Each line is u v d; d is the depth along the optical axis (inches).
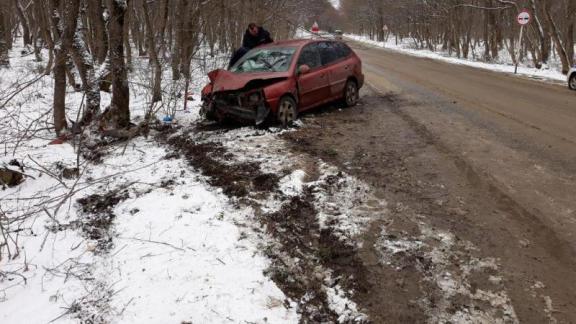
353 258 162.2
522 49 1400.1
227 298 140.6
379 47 2098.9
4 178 249.6
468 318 132.3
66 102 465.7
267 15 1008.9
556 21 1230.3
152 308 137.5
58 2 333.7
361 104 427.2
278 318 133.2
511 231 176.4
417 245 168.6
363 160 258.8
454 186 219.6
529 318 131.4
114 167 270.8
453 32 1643.7
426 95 480.7
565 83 647.1
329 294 144.5
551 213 189.9
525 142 291.4
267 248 168.6
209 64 655.1
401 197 208.2
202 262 158.7
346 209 197.3
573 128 330.3
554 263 156.0
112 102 343.0
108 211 210.5
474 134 310.5
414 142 292.8
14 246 185.0
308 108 365.4
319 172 240.7
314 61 374.6
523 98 473.7
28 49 1061.1
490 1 1277.1
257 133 320.8
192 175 245.6
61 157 295.7
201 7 573.3
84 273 161.8
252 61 371.9
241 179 233.6
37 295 151.8
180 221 188.5
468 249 165.3
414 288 145.9
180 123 370.6
